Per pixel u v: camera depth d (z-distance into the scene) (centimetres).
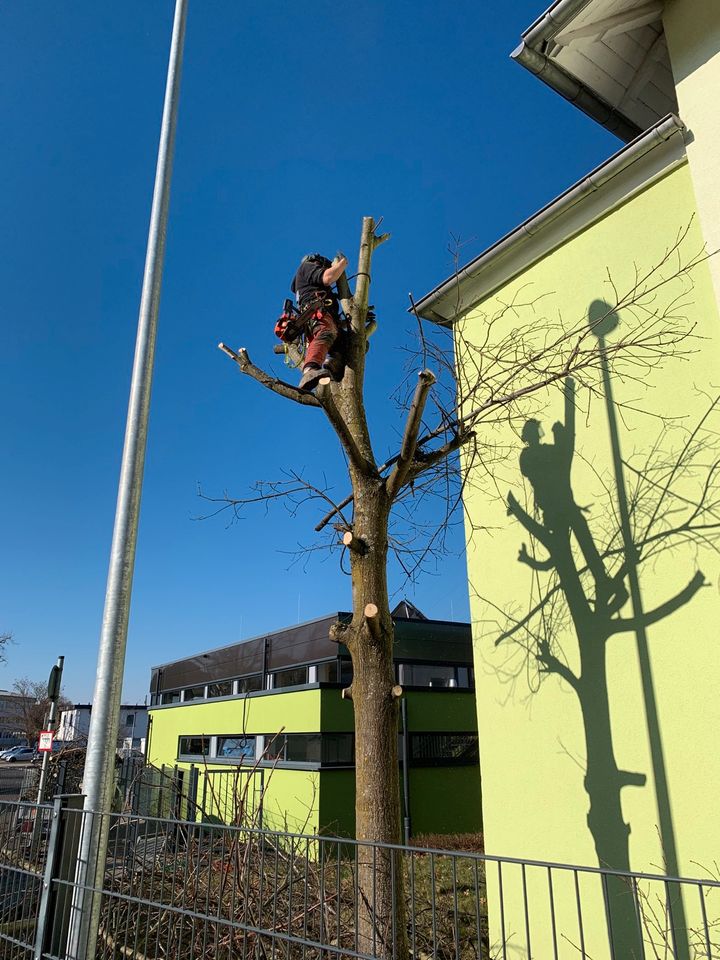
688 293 509
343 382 527
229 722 1587
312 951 488
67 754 1547
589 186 572
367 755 419
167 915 516
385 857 392
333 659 1326
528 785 537
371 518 469
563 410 581
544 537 575
